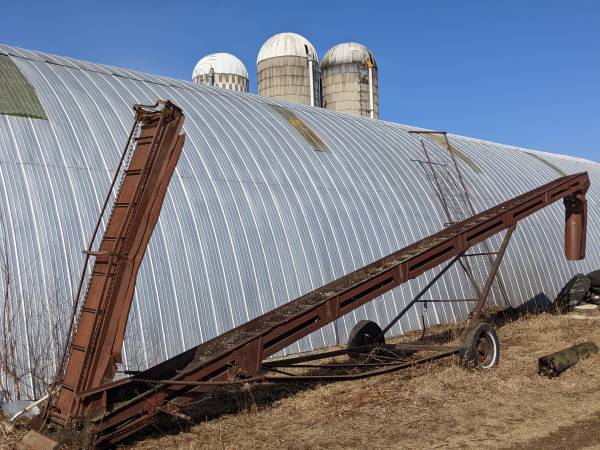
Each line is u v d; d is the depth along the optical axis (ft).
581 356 44.50
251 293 49.65
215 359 32.81
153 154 31.63
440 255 46.21
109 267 29.84
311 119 76.13
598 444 29.04
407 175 73.26
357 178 66.44
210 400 38.45
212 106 65.62
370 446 29.55
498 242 76.13
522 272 77.05
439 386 39.27
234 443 30.45
